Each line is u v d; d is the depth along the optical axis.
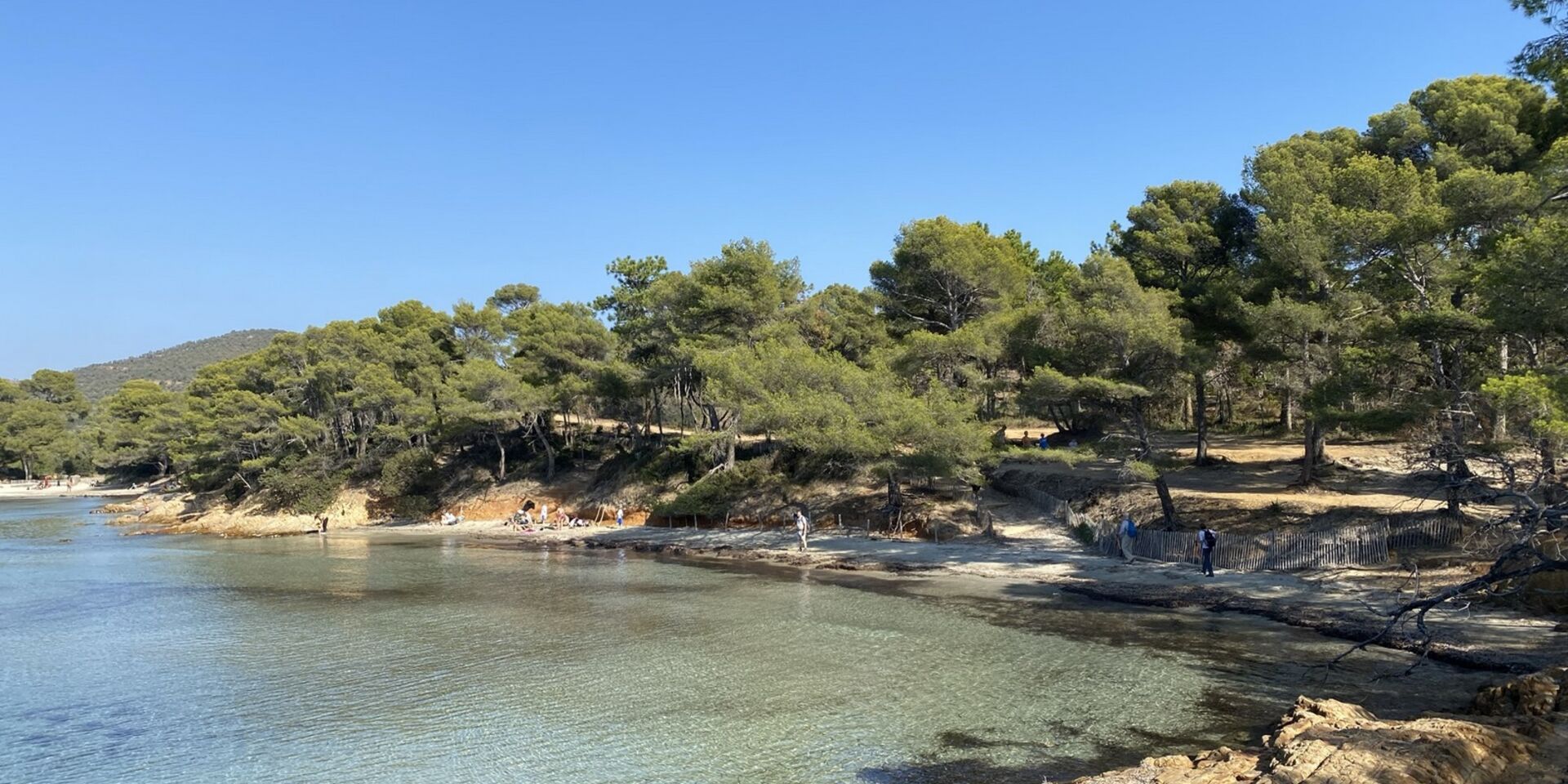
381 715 19.17
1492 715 15.67
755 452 61.00
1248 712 17.91
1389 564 29.12
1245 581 30.75
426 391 73.44
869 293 57.41
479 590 35.41
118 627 28.78
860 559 40.28
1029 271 59.56
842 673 21.89
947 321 54.06
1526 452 20.19
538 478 68.31
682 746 16.84
